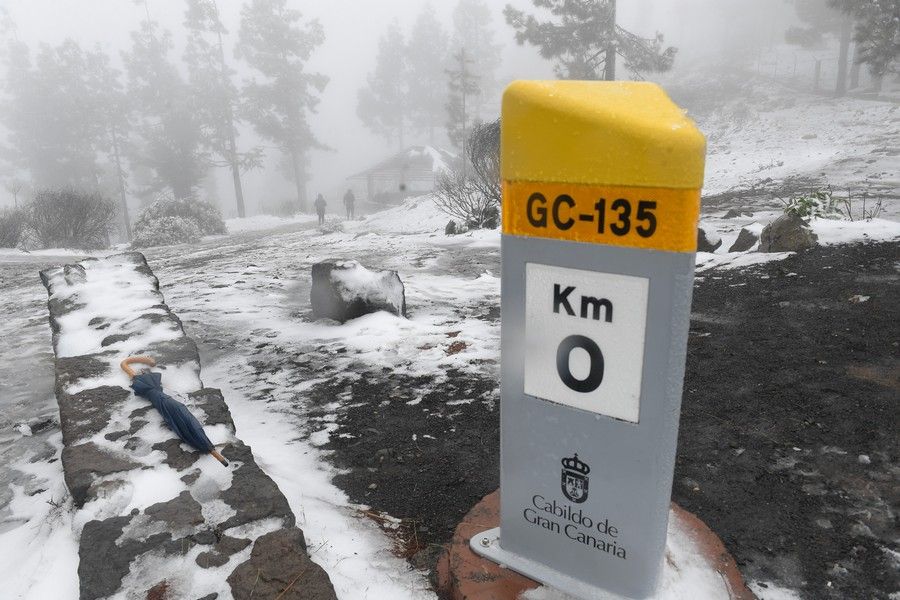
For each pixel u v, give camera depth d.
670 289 1.56
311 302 6.19
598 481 1.85
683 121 1.48
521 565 2.07
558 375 1.83
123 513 2.32
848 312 4.76
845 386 3.57
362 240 13.83
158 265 12.33
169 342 4.10
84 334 4.39
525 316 1.84
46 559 2.30
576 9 25.28
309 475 3.04
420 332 5.29
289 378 4.45
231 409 3.95
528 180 1.71
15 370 5.20
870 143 22.06
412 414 3.70
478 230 13.04
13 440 3.75
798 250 6.71
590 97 1.60
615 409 1.75
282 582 1.95
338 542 2.41
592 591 1.95
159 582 1.98
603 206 1.60
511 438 2.00
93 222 22.80
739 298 5.51
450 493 2.83
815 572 2.18
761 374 3.87
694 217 1.50
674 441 1.73
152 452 2.74
